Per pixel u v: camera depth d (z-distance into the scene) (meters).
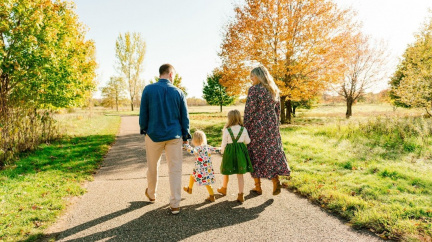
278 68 13.17
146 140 3.40
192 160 6.53
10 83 9.28
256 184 3.96
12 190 4.15
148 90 3.22
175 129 3.23
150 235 2.77
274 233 2.77
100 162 6.39
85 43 13.32
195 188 4.32
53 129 9.35
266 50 13.58
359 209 3.20
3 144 6.27
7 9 8.03
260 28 13.35
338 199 3.53
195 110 53.41
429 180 4.17
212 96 44.22
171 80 3.44
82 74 12.59
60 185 4.45
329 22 13.22
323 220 3.06
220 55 15.12
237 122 3.69
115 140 10.55
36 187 4.32
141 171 5.50
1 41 8.25
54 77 10.20
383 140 7.78
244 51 13.93
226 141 3.66
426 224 2.77
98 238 2.72
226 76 14.70
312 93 14.13
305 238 2.65
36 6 8.77
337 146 7.46
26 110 7.37
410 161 5.60
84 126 15.39
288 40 13.02
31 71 8.85
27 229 2.88
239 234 2.76
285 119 17.52
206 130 13.35
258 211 3.34
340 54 13.27
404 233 2.63
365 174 4.76
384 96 25.25
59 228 2.95
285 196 3.87
